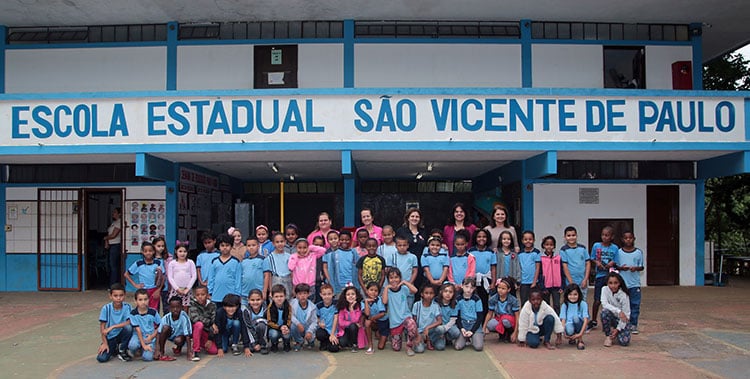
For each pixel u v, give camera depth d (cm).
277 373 581
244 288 715
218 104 911
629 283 753
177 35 1148
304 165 1170
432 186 1570
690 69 1154
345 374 576
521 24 1146
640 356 641
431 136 906
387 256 715
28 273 1138
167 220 1098
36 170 1140
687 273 1149
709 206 1688
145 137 915
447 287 661
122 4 1062
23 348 692
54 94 920
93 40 1162
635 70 1168
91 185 1126
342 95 907
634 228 1135
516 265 747
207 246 778
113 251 1116
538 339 676
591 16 1127
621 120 915
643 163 1141
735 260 1568
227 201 1410
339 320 667
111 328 627
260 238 798
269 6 1072
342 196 1545
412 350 656
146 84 1148
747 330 767
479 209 1272
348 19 1137
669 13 1117
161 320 642
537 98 911
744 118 925
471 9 1092
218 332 652
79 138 917
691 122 920
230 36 1152
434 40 1142
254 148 907
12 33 1173
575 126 912
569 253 776
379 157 1021
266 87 1139
